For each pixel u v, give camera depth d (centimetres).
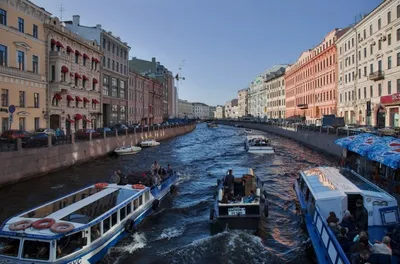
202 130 10581
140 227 1502
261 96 14575
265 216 1568
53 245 988
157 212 1703
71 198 1400
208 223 1570
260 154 3934
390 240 951
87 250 1085
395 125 4044
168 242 1363
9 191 2086
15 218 1129
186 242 1361
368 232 1062
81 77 4606
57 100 4041
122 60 6525
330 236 989
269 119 10950
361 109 5116
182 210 1764
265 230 1472
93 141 3450
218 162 3388
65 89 3969
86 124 4859
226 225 1391
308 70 8331
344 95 5941
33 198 1938
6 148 2262
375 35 4622
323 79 7150
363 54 5075
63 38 4144
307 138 4778
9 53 3191
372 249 863
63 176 2578
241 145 5212
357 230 1079
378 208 1123
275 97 12306
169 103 12731
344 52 5925
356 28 5303
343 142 2116
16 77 3241
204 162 3406
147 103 8594
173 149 4628
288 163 3256
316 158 3578
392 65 4169
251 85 16750
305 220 1392
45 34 3772
